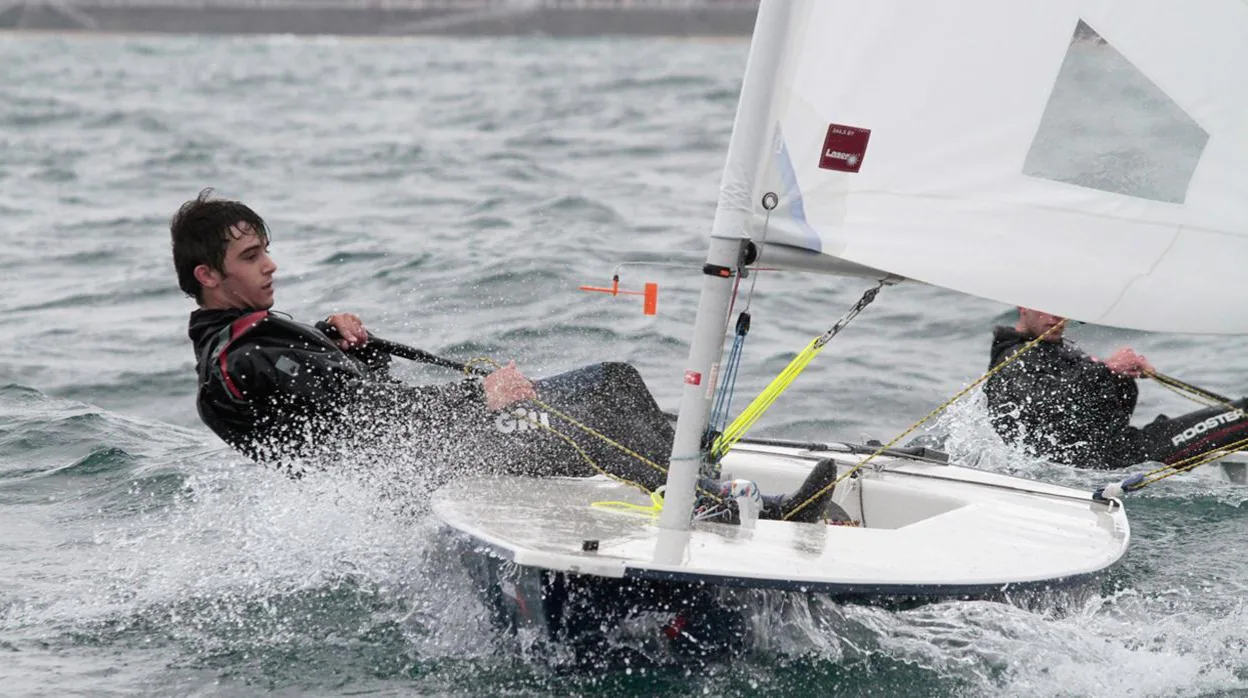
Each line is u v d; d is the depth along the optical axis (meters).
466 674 11.33
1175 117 11.47
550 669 11.19
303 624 12.51
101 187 44.38
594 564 10.33
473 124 65.56
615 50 178.62
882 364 24.09
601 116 68.31
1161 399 23.33
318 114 74.31
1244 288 11.70
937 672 11.13
